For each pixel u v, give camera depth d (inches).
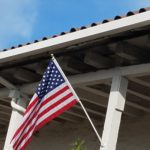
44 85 306.2
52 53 314.3
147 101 366.3
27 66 346.3
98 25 276.4
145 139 373.1
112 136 292.8
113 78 303.6
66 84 301.1
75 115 424.5
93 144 413.1
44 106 302.7
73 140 432.8
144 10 255.6
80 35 285.7
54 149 449.7
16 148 313.3
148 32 265.4
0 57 336.8
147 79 315.3
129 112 381.1
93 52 301.3
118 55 292.4
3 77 366.6
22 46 322.3
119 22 265.7
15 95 371.9
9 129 370.6
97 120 415.8
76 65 319.3
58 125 454.6
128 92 345.1
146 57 288.8
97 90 346.9
